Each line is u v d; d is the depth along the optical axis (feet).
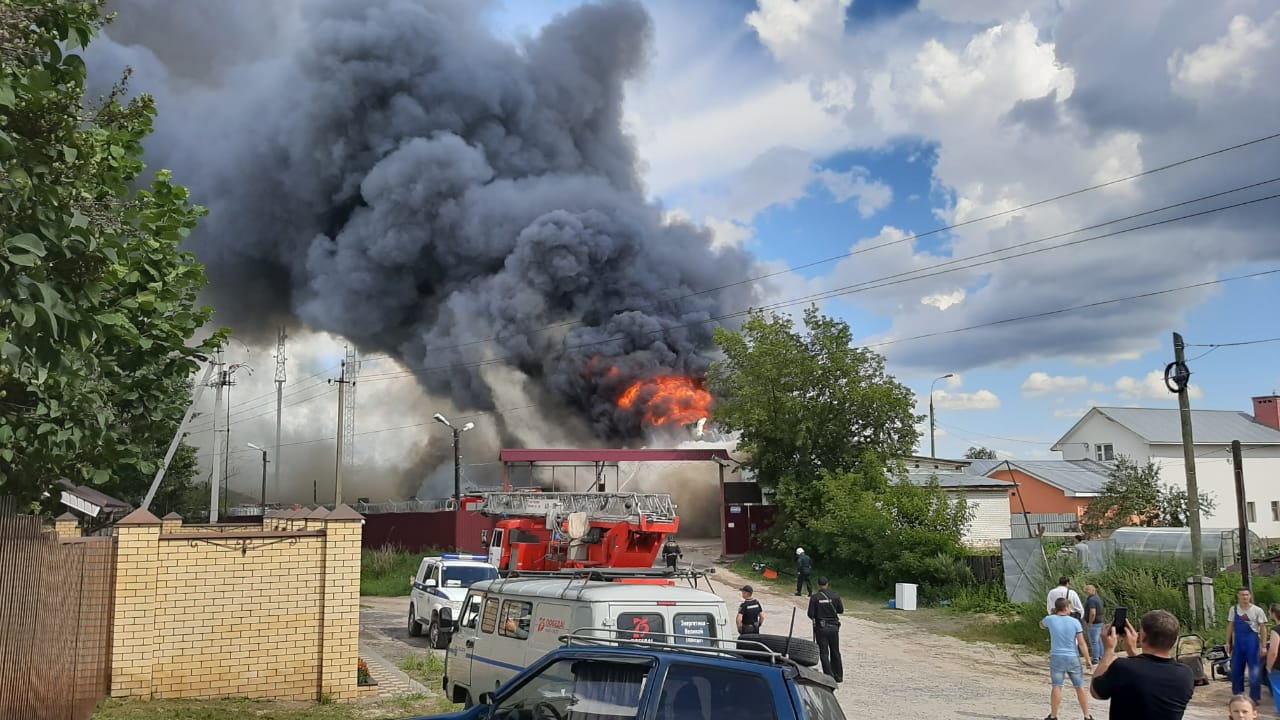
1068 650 36.50
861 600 85.81
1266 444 150.00
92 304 18.49
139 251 26.32
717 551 126.52
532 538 72.43
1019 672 51.24
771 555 110.83
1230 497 148.15
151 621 35.83
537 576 35.99
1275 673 32.53
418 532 125.80
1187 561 64.34
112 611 35.14
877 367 114.93
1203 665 49.96
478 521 120.06
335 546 39.29
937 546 84.69
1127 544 72.43
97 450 26.63
